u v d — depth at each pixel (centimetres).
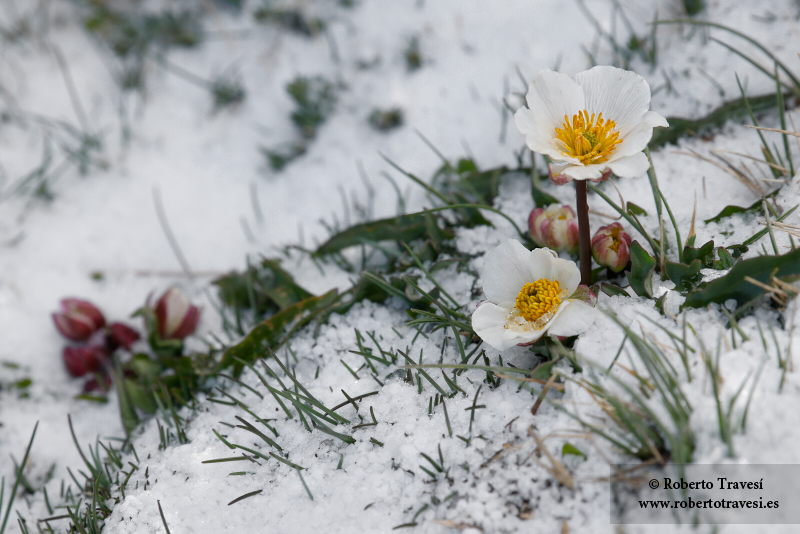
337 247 42
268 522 37
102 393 42
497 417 37
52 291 43
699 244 38
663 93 42
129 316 43
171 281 43
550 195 40
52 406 41
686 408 36
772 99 41
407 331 39
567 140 36
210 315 42
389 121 44
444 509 36
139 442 39
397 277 40
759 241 38
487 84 44
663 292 38
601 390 36
